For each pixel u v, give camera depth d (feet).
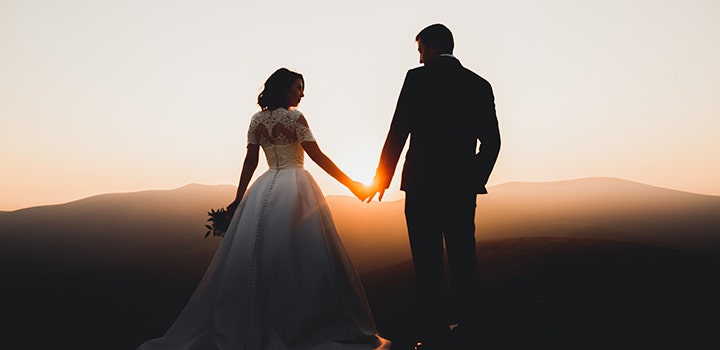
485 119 7.38
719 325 6.14
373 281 13.65
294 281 6.95
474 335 6.59
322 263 7.16
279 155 7.88
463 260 7.18
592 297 7.82
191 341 6.68
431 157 7.16
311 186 7.90
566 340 5.99
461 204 7.13
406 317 8.95
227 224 8.25
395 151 7.59
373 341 6.97
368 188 7.95
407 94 7.45
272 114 7.82
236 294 6.77
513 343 6.05
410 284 12.07
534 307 7.58
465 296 7.09
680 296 7.52
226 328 6.55
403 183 7.45
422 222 7.25
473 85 7.38
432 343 6.64
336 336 6.82
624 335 6.02
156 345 6.71
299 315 6.75
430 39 7.77
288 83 8.04
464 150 7.23
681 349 5.42
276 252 7.04
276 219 7.27
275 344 6.45
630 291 7.99
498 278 9.91
